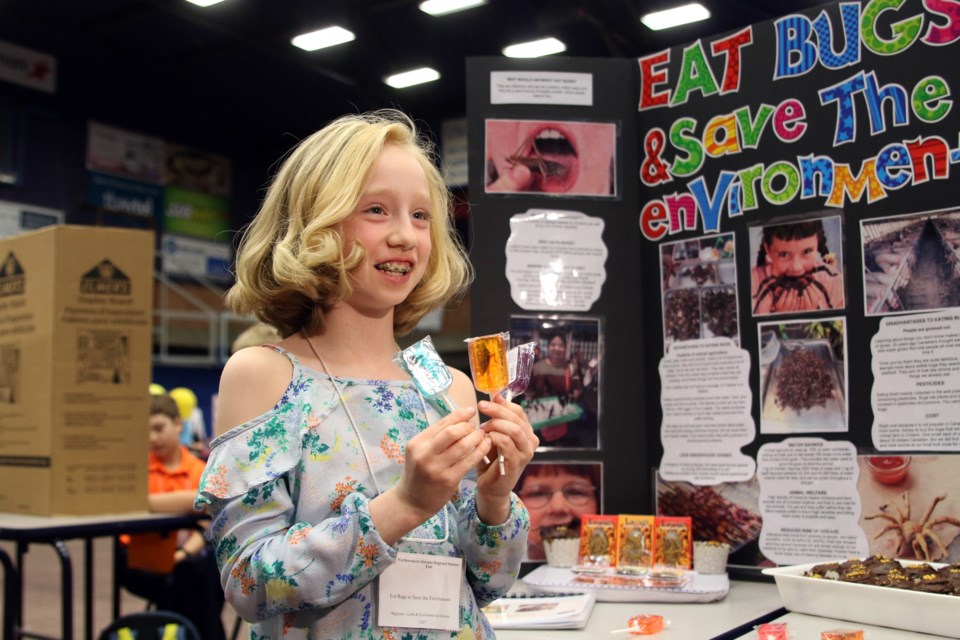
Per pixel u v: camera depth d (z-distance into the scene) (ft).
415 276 4.05
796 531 6.28
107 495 9.08
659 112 7.15
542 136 7.14
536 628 5.16
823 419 6.23
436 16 31.68
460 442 3.47
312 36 31.12
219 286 48.39
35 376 9.06
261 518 3.61
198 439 30.55
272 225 4.12
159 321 42.11
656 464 6.97
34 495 8.96
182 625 7.73
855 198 6.19
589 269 7.10
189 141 47.44
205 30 39.55
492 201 7.06
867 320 6.09
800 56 6.50
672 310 6.98
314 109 46.14
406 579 3.75
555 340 7.01
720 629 5.01
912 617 4.72
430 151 5.09
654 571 6.23
